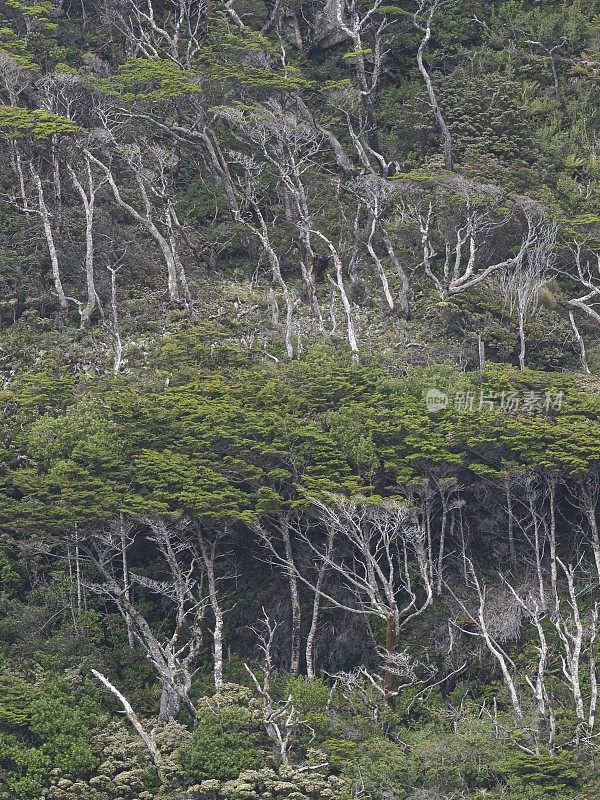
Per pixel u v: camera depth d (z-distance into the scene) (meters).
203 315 136.50
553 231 142.25
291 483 109.81
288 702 98.19
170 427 112.12
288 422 111.62
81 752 95.50
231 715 97.31
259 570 112.56
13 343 130.50
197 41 161.62
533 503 112.69
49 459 111.00
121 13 169.00
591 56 168.38
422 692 104.56
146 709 102.38
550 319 135.12
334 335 131.88
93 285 136.62
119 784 94.00
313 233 147.38
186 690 101.38
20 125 140.88
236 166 157.00
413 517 108.19
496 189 143.75
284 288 132.00
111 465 108.69
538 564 107.50
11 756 95.00
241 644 110.06
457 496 113.50
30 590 109.94
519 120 157.00
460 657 107.25
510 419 111.75
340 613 110.56
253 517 106.12
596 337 138.88
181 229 143.50
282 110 152.62
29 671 102.06
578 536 114.38
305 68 168.62
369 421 111.94
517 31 171.00
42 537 106.31
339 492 107.38
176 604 110.81
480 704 104.69
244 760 95.50
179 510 105.56
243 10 171.75
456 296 134.88
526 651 107.31
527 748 97.62
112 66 164.50
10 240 143.12
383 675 106.56
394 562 113.19
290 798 92.00
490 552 113.75
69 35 165.12
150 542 112.69
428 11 171.38
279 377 120.12
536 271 138.50
